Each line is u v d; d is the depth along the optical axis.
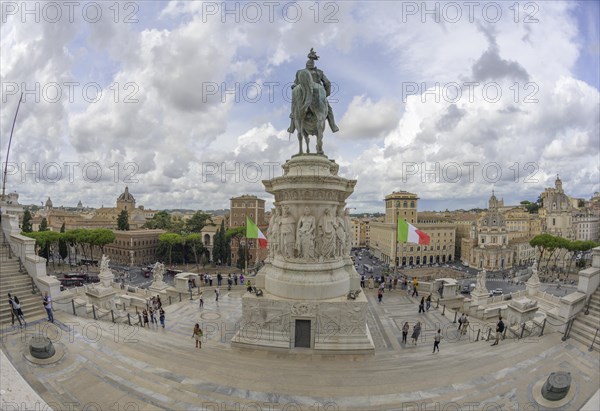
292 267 19.03
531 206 174.12
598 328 17.83
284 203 19.94
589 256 123.69
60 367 13.56
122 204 147.12
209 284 36.78
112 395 12.07
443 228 129.75
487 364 15.55
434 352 18.28
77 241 80.94
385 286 35.84
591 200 179.25
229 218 118.62
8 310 19.08
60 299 21.39
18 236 23.73
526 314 25.16
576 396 12.47
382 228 137.38
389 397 12.62
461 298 32.06
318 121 20.73
